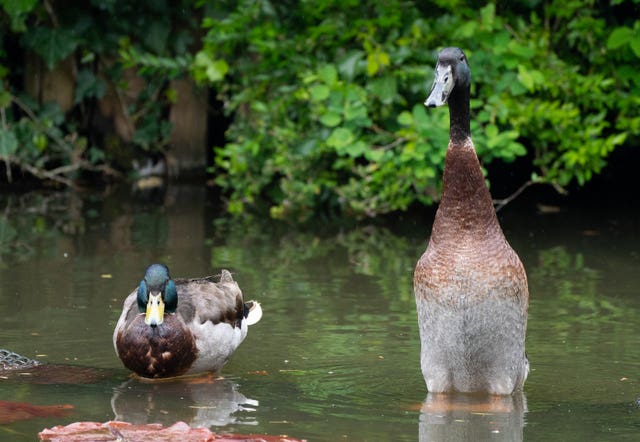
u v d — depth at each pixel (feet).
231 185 58.29
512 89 50.01
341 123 51.88
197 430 22.67
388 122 52.49
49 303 34.78
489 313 24.66
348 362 28.96
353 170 52.06
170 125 64.95
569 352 29.84
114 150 64.90
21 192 59.47
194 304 28.89
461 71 24.89
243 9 53.52
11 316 33.22
